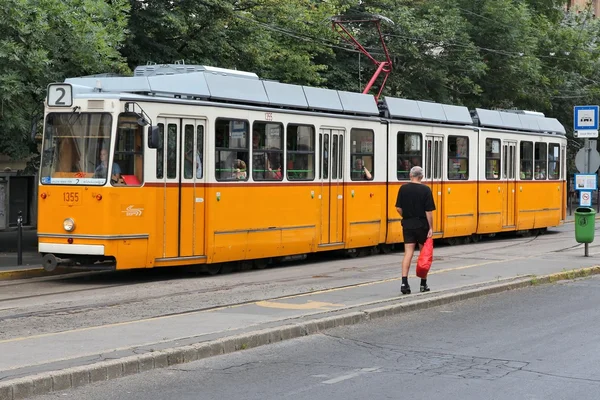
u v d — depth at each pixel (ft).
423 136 79.25
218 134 57.93
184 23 80.64
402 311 43.73
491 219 89.56
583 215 69.67
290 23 99.60
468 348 35.04
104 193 52.26
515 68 133.28
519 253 74.43
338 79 120.16
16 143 70.85
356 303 44.14
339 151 69.10
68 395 26.81
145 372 30.12
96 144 53.11
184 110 55.72
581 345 35.63
